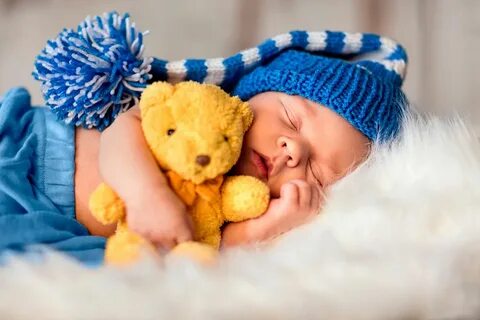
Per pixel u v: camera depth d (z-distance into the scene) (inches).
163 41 32.4
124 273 15.1
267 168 19.8
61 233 18.6
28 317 13.9
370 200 17.9
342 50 24.5
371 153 20.5
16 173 19.3
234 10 33.4
